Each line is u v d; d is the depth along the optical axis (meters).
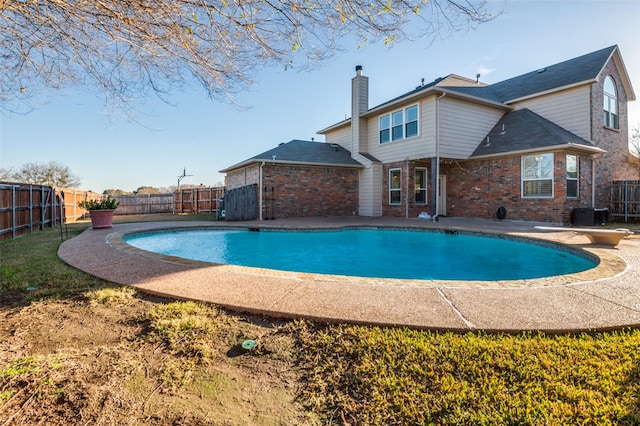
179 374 2.19
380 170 16.20
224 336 2.76
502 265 7.17
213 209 21.92
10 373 2.13
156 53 2.85
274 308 3.22
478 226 10.58
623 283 4.04
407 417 1.78
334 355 2.43
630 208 12.65
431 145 13.36
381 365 2.26
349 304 3.35
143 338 2.70
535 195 11.99
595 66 13.02
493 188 13.40
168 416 1.82
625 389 1.94
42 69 3.04
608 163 13.47
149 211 23.81
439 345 2.49
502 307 3.23
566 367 2.17
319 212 16.08
